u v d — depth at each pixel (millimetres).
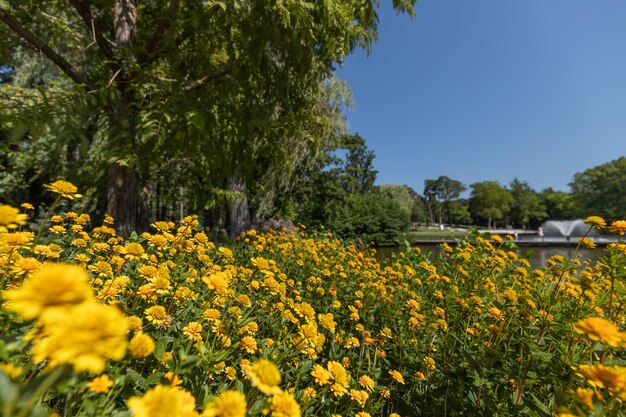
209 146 5473
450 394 2020
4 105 3621
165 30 5160
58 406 1120
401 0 5688
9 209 1069
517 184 81312
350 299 3609
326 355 2564
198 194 11039
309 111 6906
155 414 668
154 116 4578
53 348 495
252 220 14664
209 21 4875
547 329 2062
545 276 2783
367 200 29219
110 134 4629
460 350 2176
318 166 19969
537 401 1560
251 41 5121
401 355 2547
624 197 42625
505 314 2434
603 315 2189
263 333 2381
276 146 6359
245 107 5746
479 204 80250
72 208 9383
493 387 2080
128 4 5234
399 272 3973
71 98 3957
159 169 9398
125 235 4988
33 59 9672
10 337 768
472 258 3639
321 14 4914
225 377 1705
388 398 2234
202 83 5586
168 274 1942
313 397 1549
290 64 5871
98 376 1077
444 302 3102
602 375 1000
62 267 588
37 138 3717
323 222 23250
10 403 507
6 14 4258
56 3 5500
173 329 1648
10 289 1316
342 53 5430
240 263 5031
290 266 4777
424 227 82562
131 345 959
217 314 1655
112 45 5324
